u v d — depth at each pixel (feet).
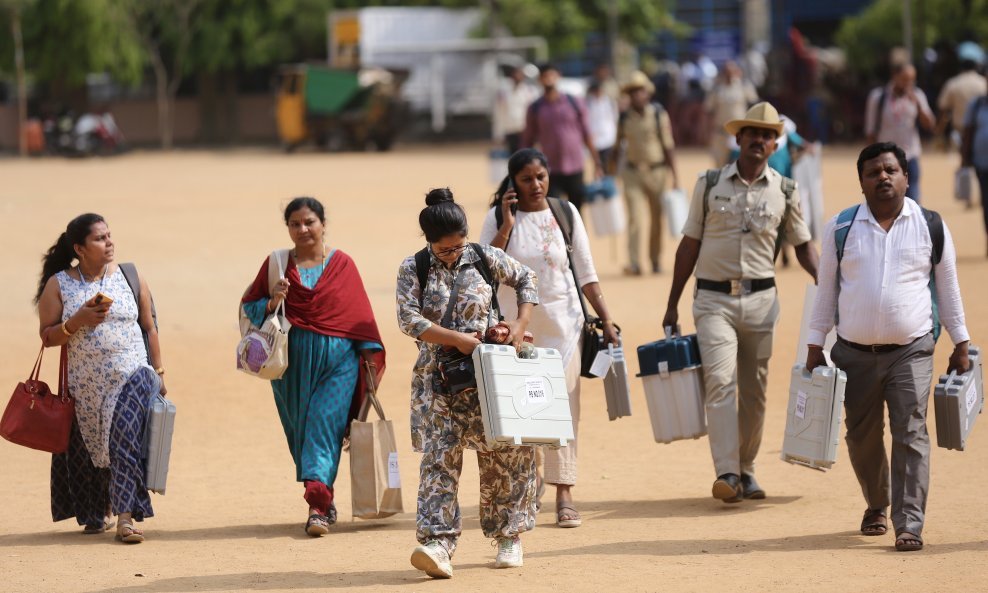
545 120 177.27
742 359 84.94
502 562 69.82
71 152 493.77
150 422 77.56
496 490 69.67
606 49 576.61
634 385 119.24
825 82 440.86
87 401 78.64
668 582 65.72
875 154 72.08
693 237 85.15
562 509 79.46
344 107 484.74
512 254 79.46
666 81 476.13
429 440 68.33
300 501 87.61
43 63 517.96
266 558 73.67
